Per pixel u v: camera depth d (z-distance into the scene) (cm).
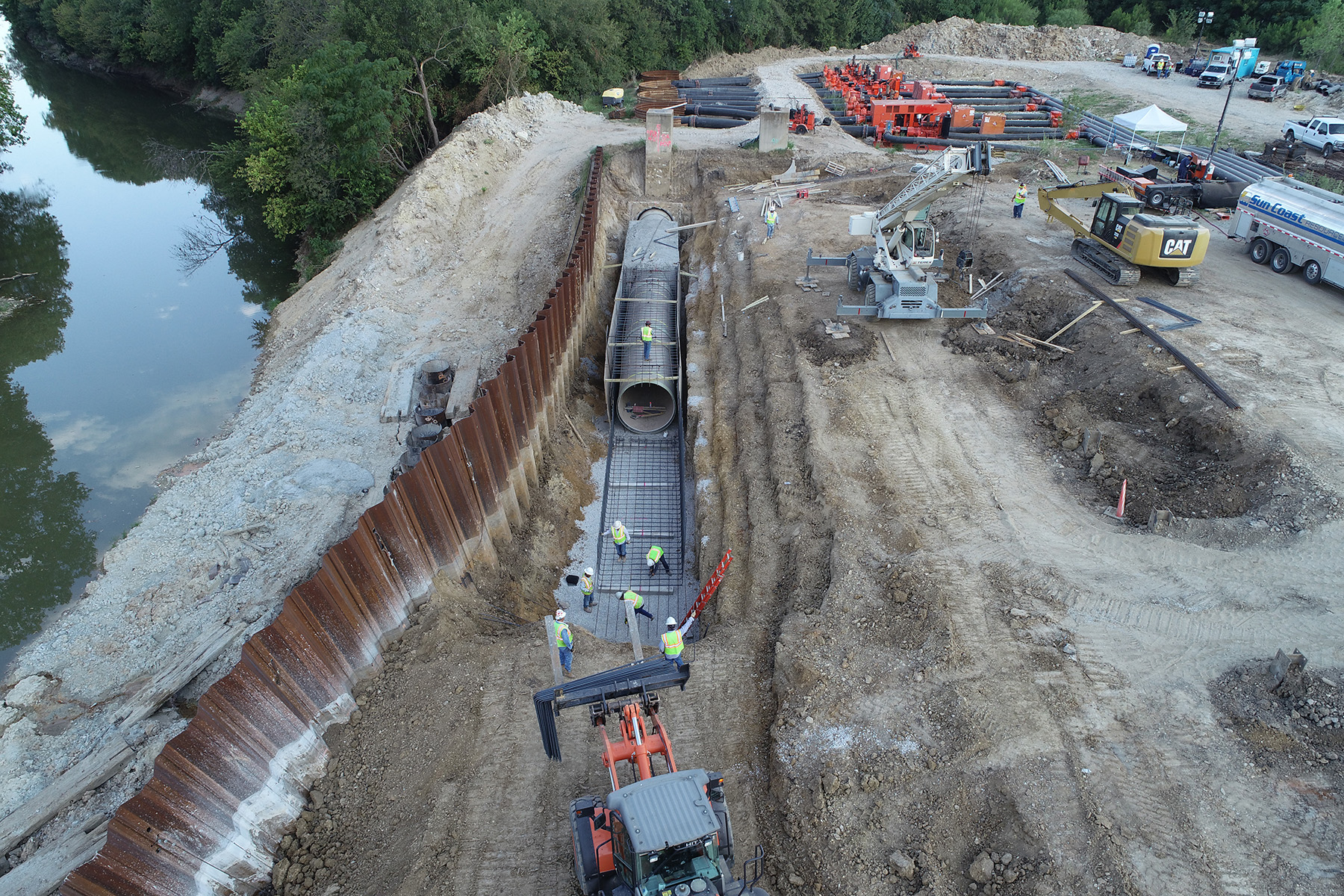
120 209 5191
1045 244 2994
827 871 1171
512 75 5069
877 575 1670
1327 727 1270
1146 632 1482
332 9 4700
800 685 1445
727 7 6644
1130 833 1155
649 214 3778
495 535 2112
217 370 3306
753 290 2917
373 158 4025
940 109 4600
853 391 2284
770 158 4188
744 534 1983
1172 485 1830
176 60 7919
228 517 2247
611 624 2036
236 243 4631
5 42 10925
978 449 2048
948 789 1246
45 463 2727
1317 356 2170
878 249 2562
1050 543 1722
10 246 4588
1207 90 5153
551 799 1356
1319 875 1084
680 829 943
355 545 1563
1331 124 3888
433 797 1375
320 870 1317
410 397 2689
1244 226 2862
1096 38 6438
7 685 1811
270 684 1356
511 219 3856
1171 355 2177
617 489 2475
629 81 6069
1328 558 1570
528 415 2292
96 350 3497
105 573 2092
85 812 1500
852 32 7075
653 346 2677
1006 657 1449
